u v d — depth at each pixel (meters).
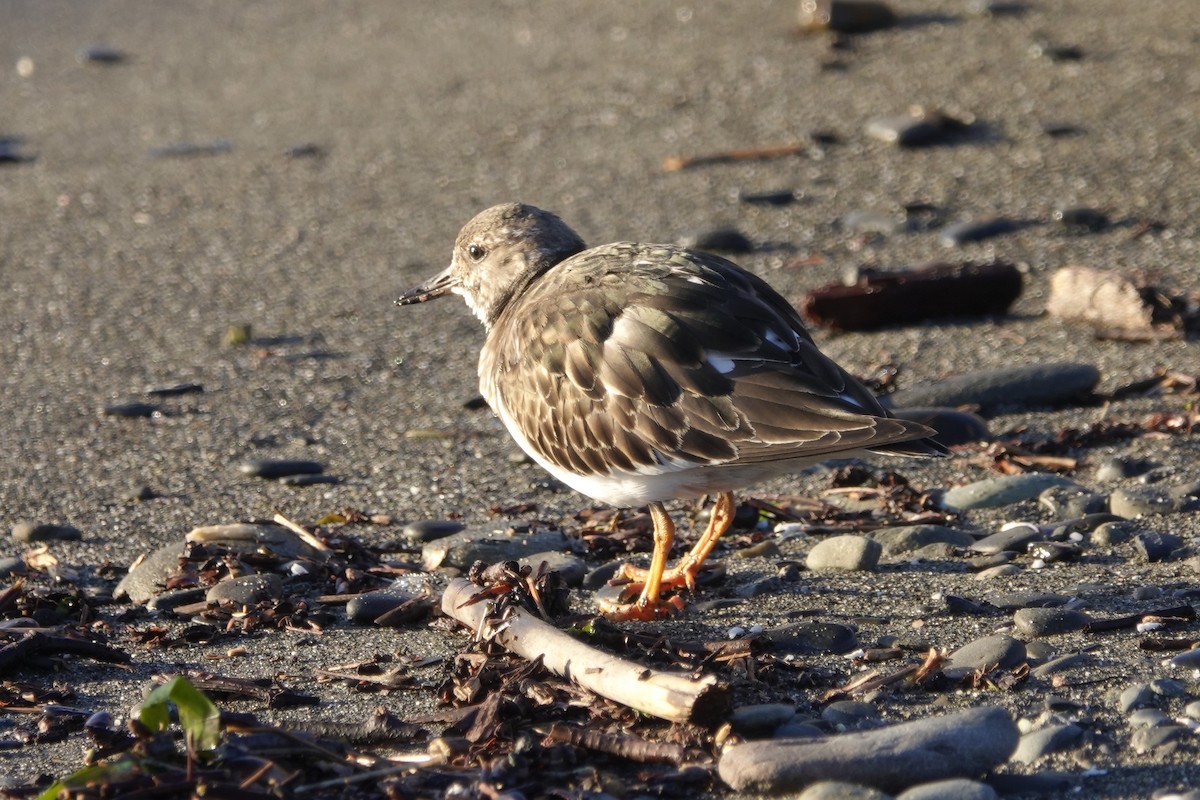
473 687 7.12
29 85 23.20
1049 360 12.73
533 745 6.46
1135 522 9.42
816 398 7.74
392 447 11.80
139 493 10.89
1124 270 14.41
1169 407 11.59
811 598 8.51
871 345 13.52
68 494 10.98
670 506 10.28
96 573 9.53
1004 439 11.20
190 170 19.38
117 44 24.84
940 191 16.84
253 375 13.47
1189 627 7.68
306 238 17.00
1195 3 21.23
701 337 7.96
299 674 7.72
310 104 21.50
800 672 7.37
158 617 8.65
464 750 6.50
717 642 7.71
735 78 20.64
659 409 7.95
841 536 9.28
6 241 17.25
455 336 14.33
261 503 10.74
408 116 20.67
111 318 14.97
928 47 20.89
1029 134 18.05
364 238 16.89
